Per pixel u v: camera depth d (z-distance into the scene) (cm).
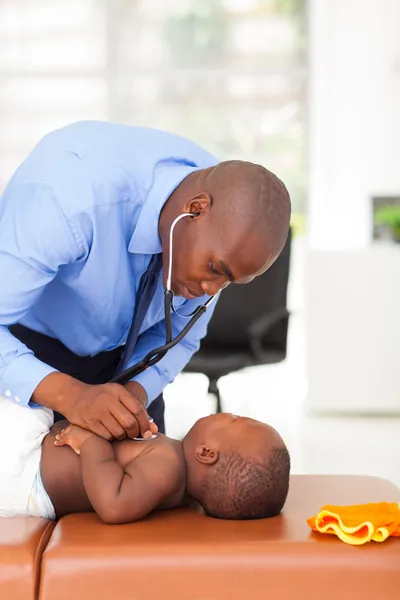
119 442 195
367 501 200
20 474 197
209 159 215
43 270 192
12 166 688
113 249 198
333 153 657
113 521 182
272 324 432
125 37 685
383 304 522
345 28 649
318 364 529
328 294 524
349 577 165
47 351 234
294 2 682
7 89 684
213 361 421
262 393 641
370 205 571
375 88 650
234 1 684
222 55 688
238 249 174
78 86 686
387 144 653
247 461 190
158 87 690
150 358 209
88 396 191
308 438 474
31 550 169
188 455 198
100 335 225
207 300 220
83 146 196
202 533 175
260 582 164
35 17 681
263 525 182
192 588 164
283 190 181
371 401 528
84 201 189
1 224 195
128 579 163
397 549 169
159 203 190
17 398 195
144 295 204
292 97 688
